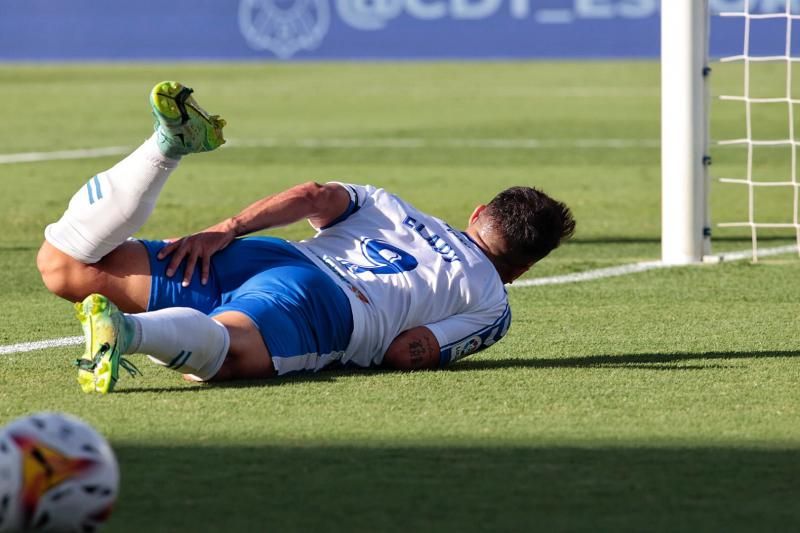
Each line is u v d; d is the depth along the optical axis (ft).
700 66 79.00
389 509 32.24
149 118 193.16
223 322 45.47
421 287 48.57
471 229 51.34
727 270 77.61
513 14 315.78
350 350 47.98
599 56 313.94
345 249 49.19
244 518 31.53
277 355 46.01
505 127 182.50
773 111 198.80
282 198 48.93
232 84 256.32
